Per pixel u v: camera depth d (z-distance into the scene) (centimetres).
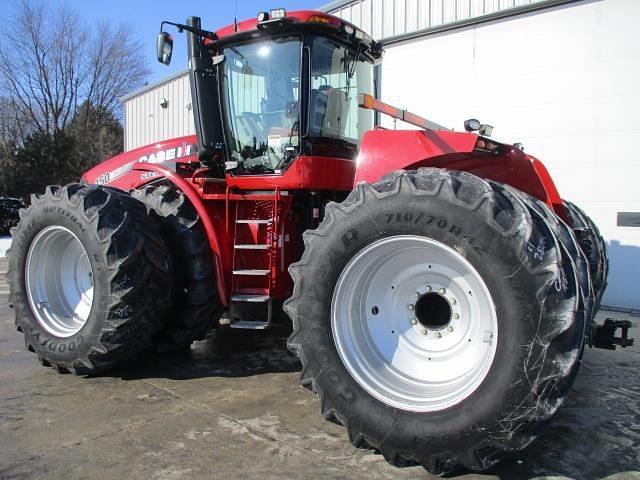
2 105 3347
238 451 252
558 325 207
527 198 271
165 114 1293
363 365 249
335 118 398
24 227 374
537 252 214
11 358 409
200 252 375
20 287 376
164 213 384
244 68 392
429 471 229
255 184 384
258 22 362
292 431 275
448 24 720
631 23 594
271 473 232
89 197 345
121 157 505
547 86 652
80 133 3262
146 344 357
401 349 259
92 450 253
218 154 408
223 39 389
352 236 248
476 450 217
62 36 3412
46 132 2905
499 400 212
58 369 367
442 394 234
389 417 232
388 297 265
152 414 296
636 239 602
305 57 370
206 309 379
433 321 257
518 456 250
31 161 2719
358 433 240
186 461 243
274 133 385
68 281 389
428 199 234
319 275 253
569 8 630
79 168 2858
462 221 225
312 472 233
